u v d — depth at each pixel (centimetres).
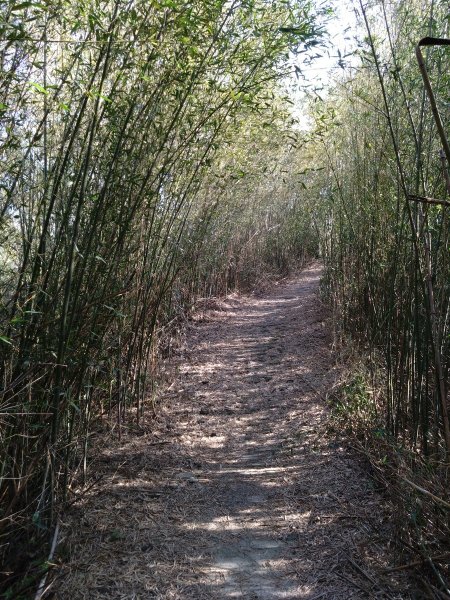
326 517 326
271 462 404
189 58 380
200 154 521
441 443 339
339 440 421
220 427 474
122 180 355
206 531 315
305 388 551
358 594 260
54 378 296
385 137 484
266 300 1143
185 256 746
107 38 277
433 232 343
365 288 593
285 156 1084
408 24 436
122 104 345
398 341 409
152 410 496
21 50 262
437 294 341
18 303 281
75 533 298
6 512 253
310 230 1510
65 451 309
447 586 254
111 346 418
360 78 609
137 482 366
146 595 258
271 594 262
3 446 265
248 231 1214
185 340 752
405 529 287
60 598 250
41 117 313
